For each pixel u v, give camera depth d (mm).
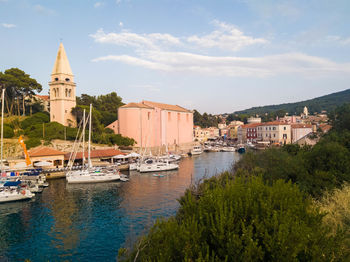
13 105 97250
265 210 10453
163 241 9875
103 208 36594
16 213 34875
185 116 137000
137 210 35562
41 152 60719
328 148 23969
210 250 9891
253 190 12727
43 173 54531
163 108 117875
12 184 40812
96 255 23906
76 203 39062
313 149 26891
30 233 28766
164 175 61469
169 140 122375
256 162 38281
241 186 13078
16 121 81688
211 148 126312
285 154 33000
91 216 33531
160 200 40094
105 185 50625
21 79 87188
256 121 188125
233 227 9828
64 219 32656
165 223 11180
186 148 126562
